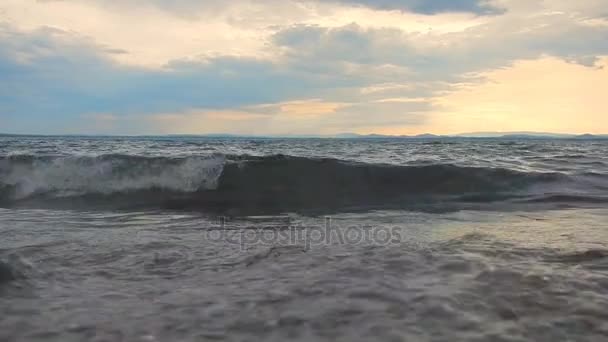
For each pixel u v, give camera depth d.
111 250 3.33
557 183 7.74
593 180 7.95
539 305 2.02
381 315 1.93
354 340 1.72
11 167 7.74
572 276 2.42
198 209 6.22
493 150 19.95
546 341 1.69
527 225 4.46
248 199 7.12
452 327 1.81
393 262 2.76
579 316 1.90
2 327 1.84
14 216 5.44
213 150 16.77
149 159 8.01
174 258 3.08
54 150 15.91
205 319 1.93
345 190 7.66
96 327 1.85
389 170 8.17
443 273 2.51
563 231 4.04
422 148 23.02
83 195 7.41
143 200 7.07
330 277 2.49
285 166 8.27
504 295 2.14
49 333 1.79
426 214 5.50
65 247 3.42
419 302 2.07
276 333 1.79
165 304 2.13
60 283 2.47
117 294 2.29
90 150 16.08
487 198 6.96
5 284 2.36
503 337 1.72
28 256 3.05
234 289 2.34
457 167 8.23
